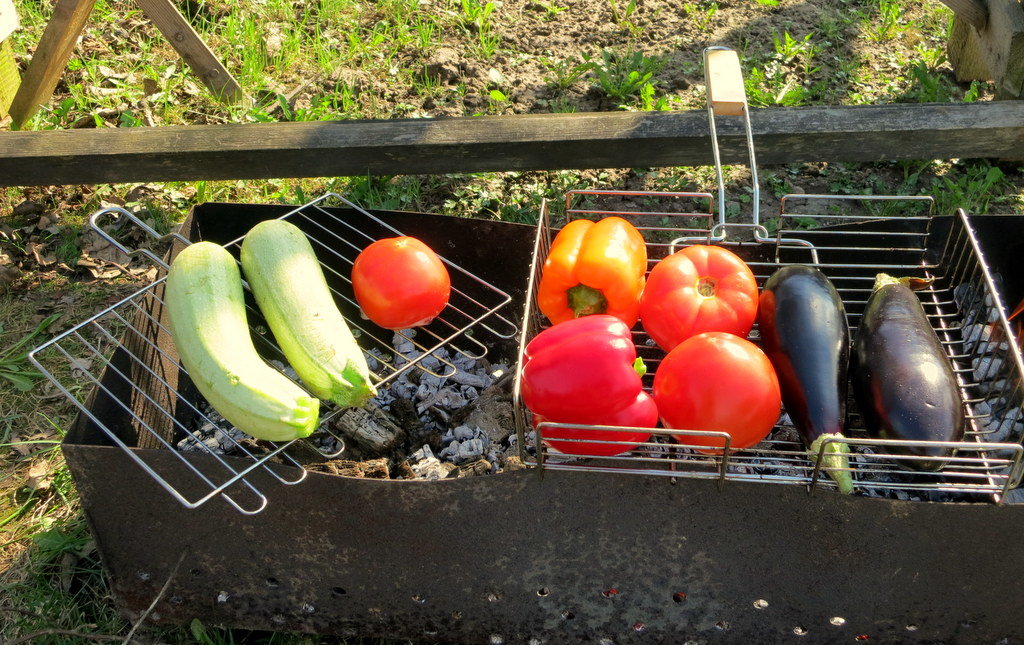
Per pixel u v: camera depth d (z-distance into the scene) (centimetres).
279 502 188
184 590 211
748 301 200
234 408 177
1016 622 193
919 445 158
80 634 200
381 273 212
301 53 420
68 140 318
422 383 261
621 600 200
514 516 185
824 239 252
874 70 409
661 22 440
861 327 199
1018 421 210
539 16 445
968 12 361
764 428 174
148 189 350
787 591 193
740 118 317
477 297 273
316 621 214
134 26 430
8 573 229
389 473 228
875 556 183
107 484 188
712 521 181
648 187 351
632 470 171
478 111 385
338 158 317
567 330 178
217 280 198
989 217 238
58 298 311
